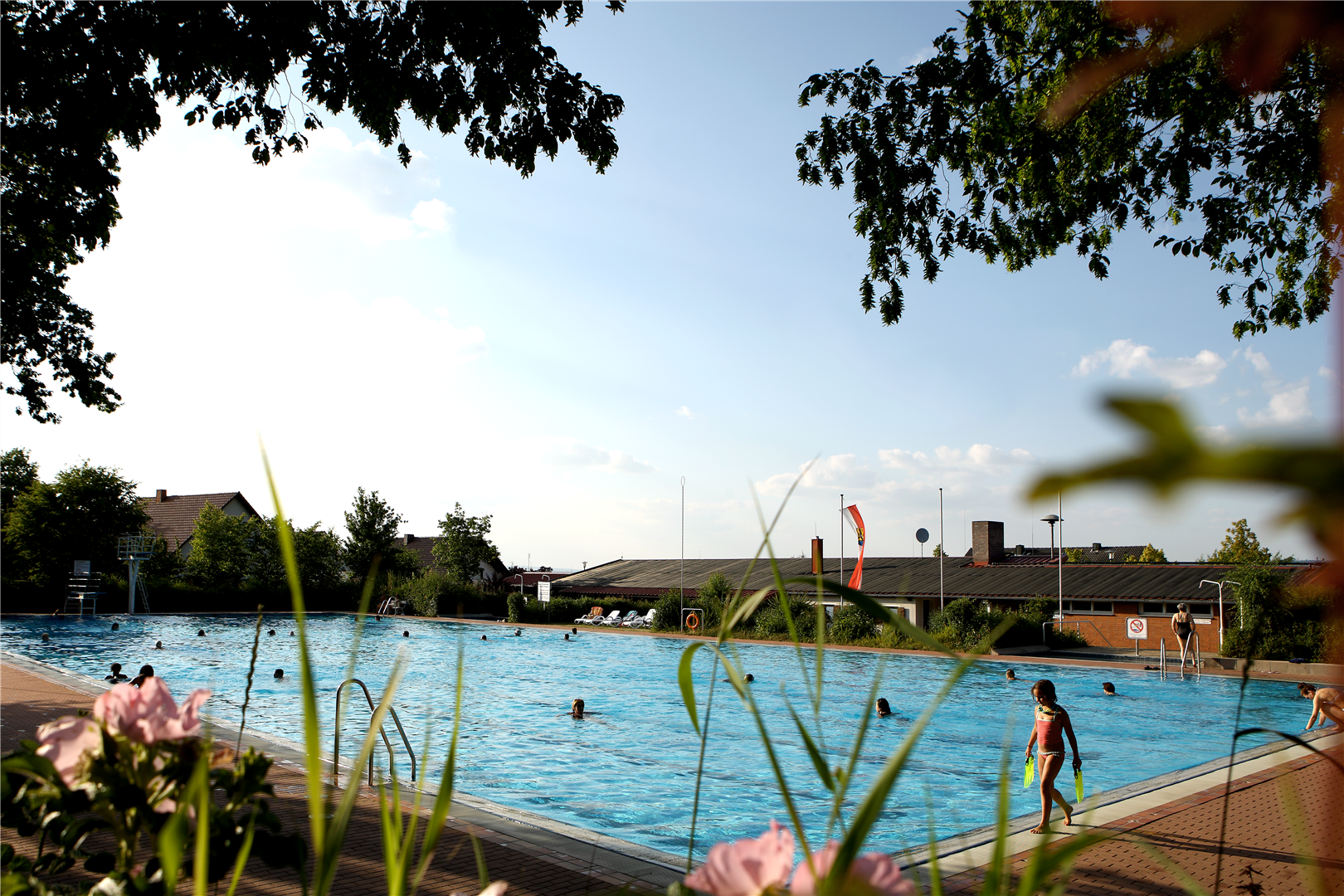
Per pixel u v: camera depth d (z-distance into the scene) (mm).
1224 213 12695
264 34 10180
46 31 10156
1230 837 8359
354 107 11016
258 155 11617
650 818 11617
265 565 54031
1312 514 293
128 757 1617
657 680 25875
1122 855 7688
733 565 55531
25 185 12961
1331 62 434
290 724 17234
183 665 28375
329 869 1235
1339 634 380
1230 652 25719
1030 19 11992
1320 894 633
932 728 18109
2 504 52406
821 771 1168
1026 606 34438
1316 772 11344
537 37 10898
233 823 1670
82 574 45094
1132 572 35812
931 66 11969
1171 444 308
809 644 33156
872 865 953
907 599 37219
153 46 9969
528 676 26891
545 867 7082
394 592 55156
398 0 10789
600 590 53781
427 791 9719
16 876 1866
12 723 12289
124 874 1598
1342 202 427
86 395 16156
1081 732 18000
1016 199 12531
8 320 15016
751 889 990
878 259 12891
